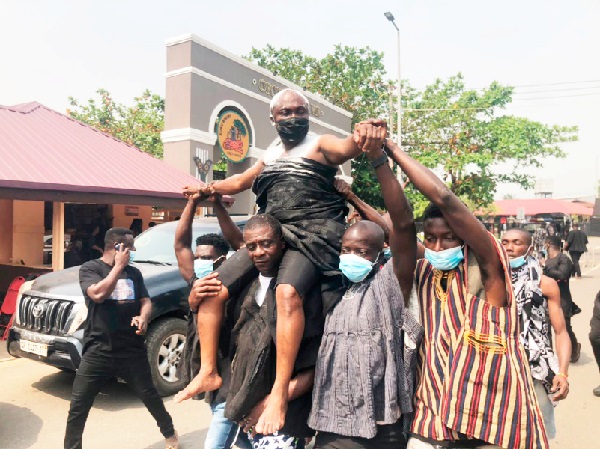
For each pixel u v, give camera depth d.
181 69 14.88
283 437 2.30
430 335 2.16
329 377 2.11
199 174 15.07
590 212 54.53
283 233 2.29
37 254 11.70
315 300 2.24
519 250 3.31
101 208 14.10
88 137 12.05
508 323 2.05
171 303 5.70
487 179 27.31
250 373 2.19
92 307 4.07
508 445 1.94
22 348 5.64
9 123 10.62
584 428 4.82
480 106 26.73
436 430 2.03
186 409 5.36
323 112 21.33
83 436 4.65
